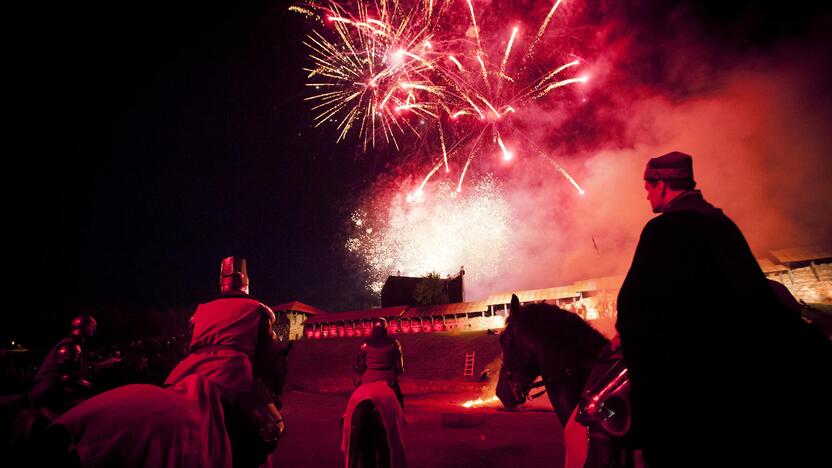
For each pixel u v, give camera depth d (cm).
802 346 179
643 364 183
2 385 1550
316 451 823
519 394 389
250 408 338
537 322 369
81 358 623
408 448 851
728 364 172
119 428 237
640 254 200
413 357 3603
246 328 358
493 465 706
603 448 255
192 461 258
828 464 163
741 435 166
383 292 5559
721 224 197
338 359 3912
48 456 221
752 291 181
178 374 328
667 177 228
